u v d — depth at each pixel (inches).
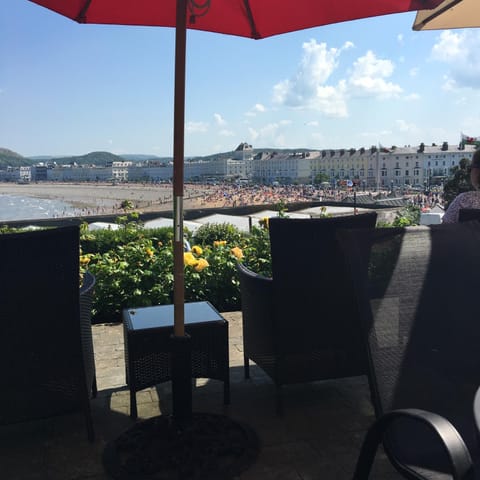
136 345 103.8
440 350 63.5
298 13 98.0
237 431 96.0
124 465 85.2
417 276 65.2
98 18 103.3
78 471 85.9
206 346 108.8
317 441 95.4
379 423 53.6
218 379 110.4
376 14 89.9
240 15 107.3
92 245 403.5
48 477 84.3
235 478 82.4
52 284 84.7
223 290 209.5
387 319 62.1
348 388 121.6
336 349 105.3
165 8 103.5
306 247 99.8
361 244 63.7
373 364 60.0
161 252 217.2
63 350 87.9
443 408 61.4
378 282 63.3
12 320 83.1
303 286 101.0
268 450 92.0
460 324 65.4
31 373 85.9
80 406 92.2
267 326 106.0
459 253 68.5
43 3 95.7
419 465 55.4
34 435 98.9
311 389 121.4
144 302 193.9
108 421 104.4
